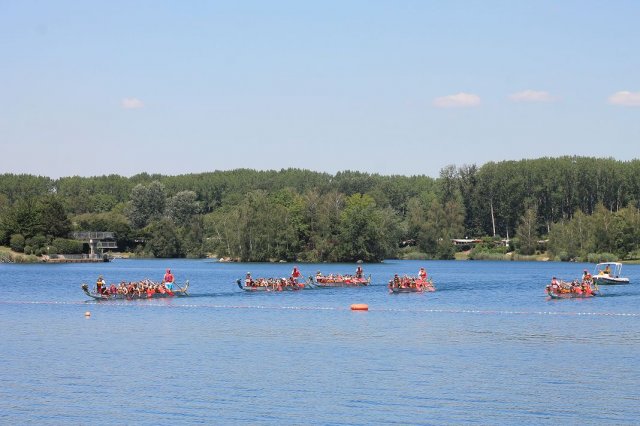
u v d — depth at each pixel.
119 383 71.81
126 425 59.62
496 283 198.62
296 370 77.38
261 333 101.38
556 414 62.28
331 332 102.50
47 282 199.75
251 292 163.12
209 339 96.38
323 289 173.25
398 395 67.56
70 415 62.03
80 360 82.31
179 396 67.31
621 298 153.62
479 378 73.88
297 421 60.50
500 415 61.94
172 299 147.75
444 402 65.44
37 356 84.56
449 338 97.81
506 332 103.06
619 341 95.62
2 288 178.25
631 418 61.34
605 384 71.62
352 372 76.44
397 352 87.38
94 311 126.62
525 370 77.50
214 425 59.62
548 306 138.12
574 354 86.50
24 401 65.88
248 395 67.69
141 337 97.75
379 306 136.62
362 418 61.22
